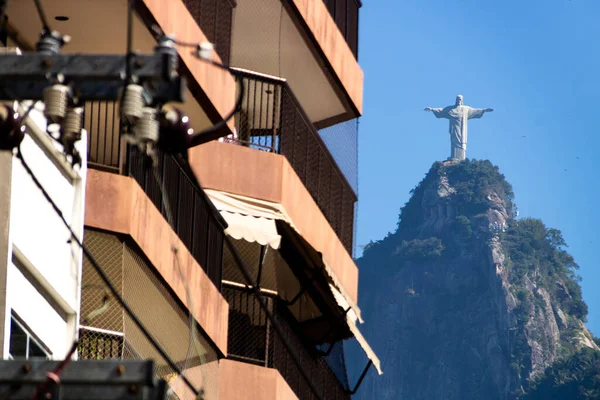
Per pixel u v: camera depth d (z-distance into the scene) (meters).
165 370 35.66
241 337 42.53
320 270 45.00
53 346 28.38
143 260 33.78
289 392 42.97
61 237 28.89
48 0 32.75
